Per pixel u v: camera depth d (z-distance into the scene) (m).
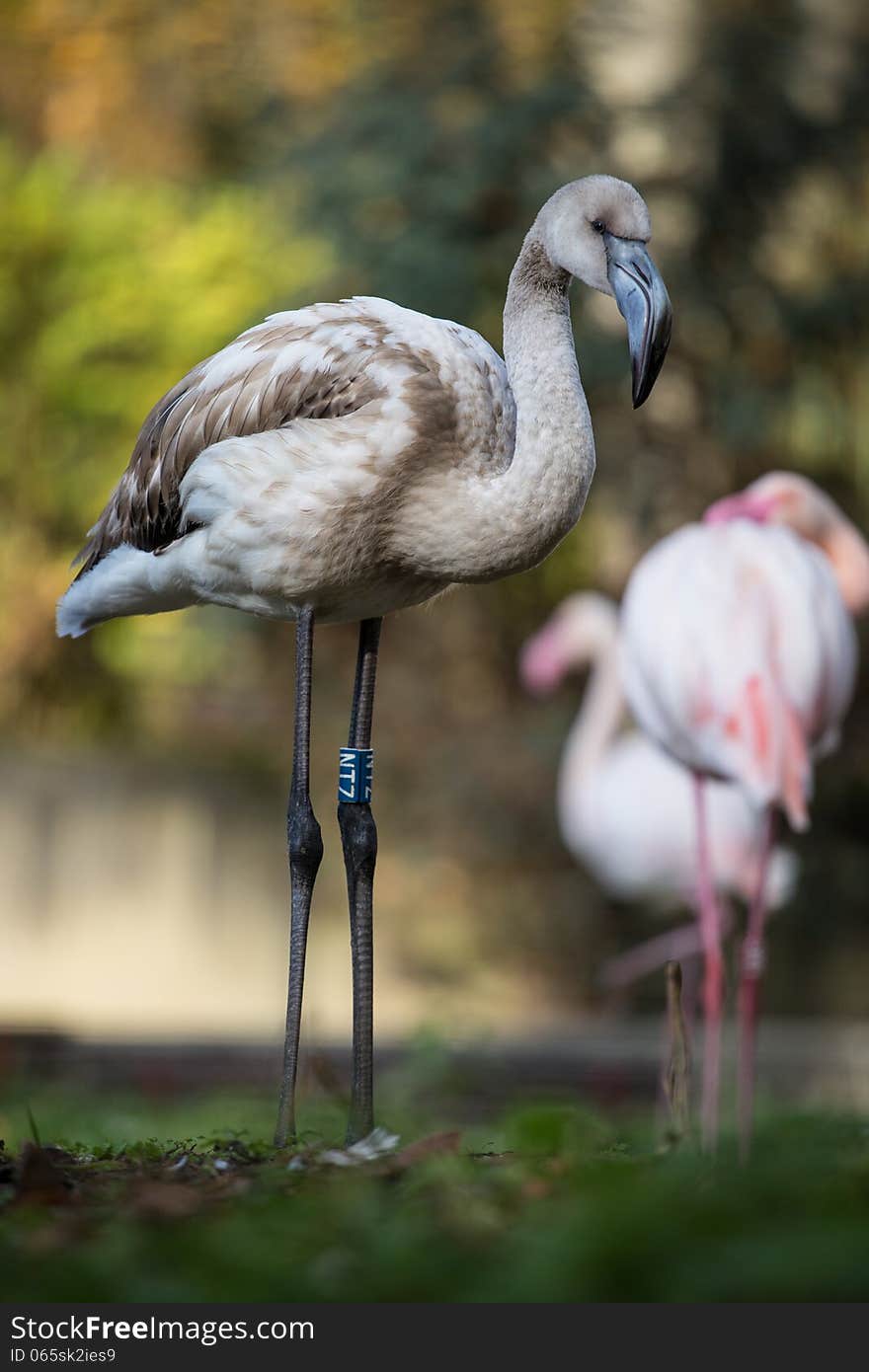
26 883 16.38
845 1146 4.36
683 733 9.32
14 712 22.64
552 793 20.19
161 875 16.98
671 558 9.59
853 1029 13.26
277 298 21.28
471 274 19.50
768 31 20.42
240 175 25.55
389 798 20.62
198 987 14.09
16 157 24.52
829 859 19.69
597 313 19.92
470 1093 10.34
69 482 22.75
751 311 20.88
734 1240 2.63
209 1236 3.36
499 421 5.62
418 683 22.16
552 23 20.61
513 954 16.86
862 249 21.84
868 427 22.25
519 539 5.53
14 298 22.61
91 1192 4.33
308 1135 5.55
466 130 19.58
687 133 20.17
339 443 5.46
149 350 22.80
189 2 26.67
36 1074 10.59
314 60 24.58
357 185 19.81
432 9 20.73
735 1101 10.21
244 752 21.91
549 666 16.02
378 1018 14.13
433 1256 3.13
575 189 5.54
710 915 9.49
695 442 21.28
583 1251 2.73
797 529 10.53
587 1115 5.56
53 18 27.95
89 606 6.32
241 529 5.59
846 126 20.75
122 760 21.28
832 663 9.40
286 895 17.19
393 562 5.68
